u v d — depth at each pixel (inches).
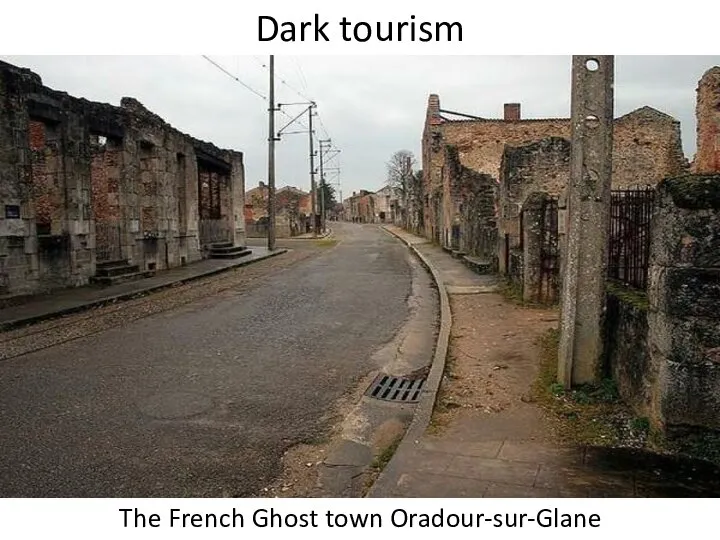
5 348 354.9
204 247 981.8
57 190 586.2
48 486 183.2
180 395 268.2
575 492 170.4
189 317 454.6
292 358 333.7
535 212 465.1
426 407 240.1
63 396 265.6
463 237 918.4
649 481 175.3
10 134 510.0
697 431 187.9
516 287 530.6
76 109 604.7
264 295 569.6
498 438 208.8
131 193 711.7
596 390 245.1
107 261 676.1
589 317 247.8
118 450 209.3
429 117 1565.0
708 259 182.5
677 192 184.7
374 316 457.7
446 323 404.2
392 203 3270.2
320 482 190.2
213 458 204.5
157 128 778.2
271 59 1208.8
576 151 242.4
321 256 1063.6
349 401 265.0
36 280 542.3
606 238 245.1
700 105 387.9
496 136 1387.8
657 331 194.7
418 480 179.3
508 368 295.0
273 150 1222.9
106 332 400.8
